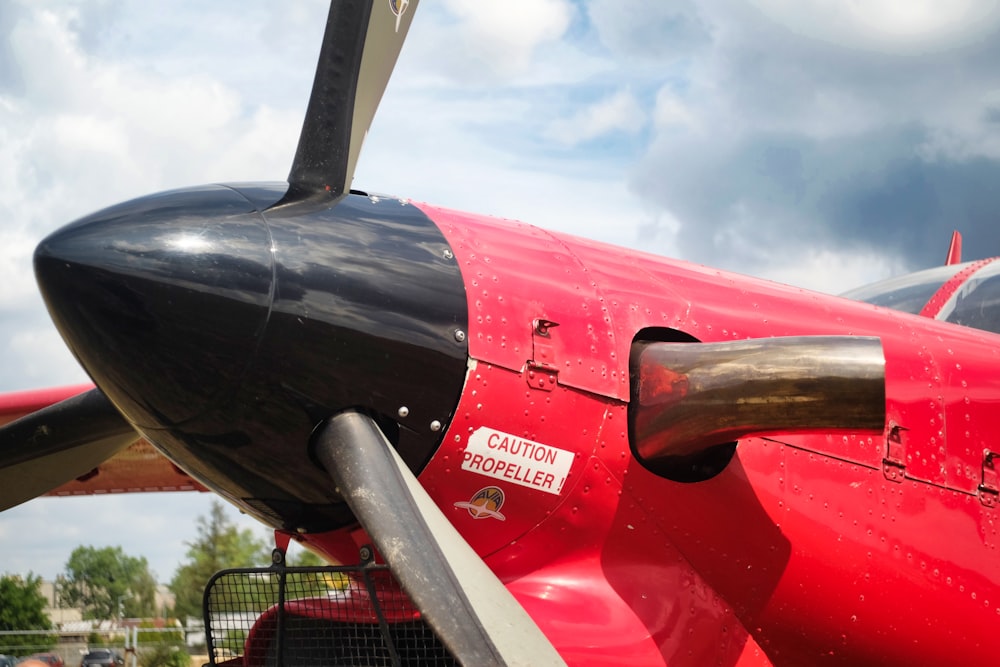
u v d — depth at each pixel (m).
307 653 3.31
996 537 4.26
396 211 3.49
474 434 3.23
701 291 3.91
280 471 3.17
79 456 4.12
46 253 3.03
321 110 3.38
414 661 3.25
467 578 2.73
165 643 13.45
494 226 3.69
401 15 3.36
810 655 3.91
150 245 3.03
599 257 3.80
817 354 3.11
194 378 3.03
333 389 3.08
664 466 3.47
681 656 3.41
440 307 3.25
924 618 4.05
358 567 3.09
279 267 3.09
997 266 5.77
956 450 4.23
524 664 2.59
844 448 3.90
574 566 3.44
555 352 3.37
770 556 3.68
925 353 4.35
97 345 3.04
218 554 23.81
